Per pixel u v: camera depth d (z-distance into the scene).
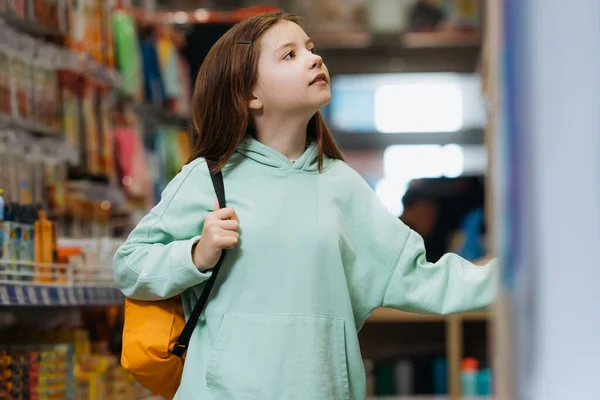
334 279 2.55
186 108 7.04
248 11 7.12
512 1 1.20
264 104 2.63
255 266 2.50
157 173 6.63
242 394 2.44
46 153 4.39
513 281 1.23
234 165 2.64
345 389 2.53
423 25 8.91
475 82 10.03
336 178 2.68
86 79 4.97
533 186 1.17
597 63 1.12
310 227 2.55
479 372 5.89
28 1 4.27
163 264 2.50
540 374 1.18
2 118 3.95
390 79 9.99
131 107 6.30
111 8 5.62
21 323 4.25
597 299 1.12
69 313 4.65
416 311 2.66
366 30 9.06
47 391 3.54
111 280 4.08
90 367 4.13
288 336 2.46
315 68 2.59
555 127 1.15
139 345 2.59
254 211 2.54
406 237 2.66
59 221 4.58
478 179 7.50
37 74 4.39
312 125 2.75
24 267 3.39
